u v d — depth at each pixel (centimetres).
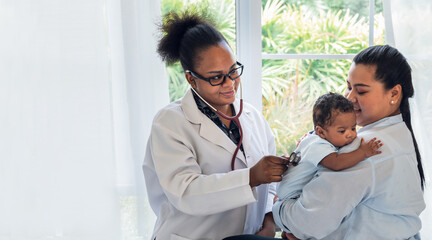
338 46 203
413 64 192
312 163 134
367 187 125
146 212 179
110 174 171
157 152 143
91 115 169
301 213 131
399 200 127
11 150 168
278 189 144
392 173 125
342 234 132
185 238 144
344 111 130
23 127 167
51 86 167
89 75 167
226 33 193
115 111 176
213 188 135
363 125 142
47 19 164
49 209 170
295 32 198
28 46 165
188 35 144
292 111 201
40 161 169
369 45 205
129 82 173
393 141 129
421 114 193
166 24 152
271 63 197
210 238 146
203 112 149
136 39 172
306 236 134
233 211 148
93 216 172
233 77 145
